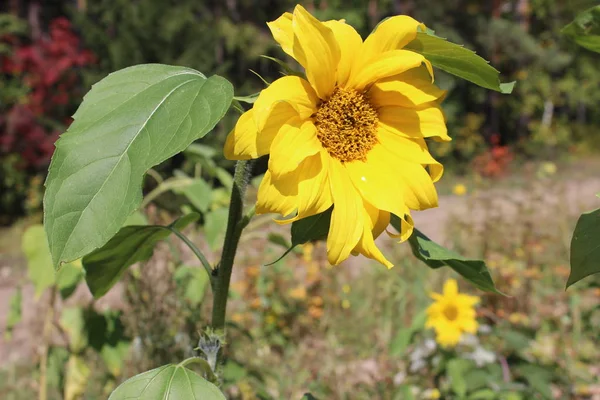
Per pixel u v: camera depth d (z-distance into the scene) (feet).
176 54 44.73
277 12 54.08
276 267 15.60
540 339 14.21
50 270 8.00
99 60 42.86
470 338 11.96
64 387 9.15
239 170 4.56
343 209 4.14
